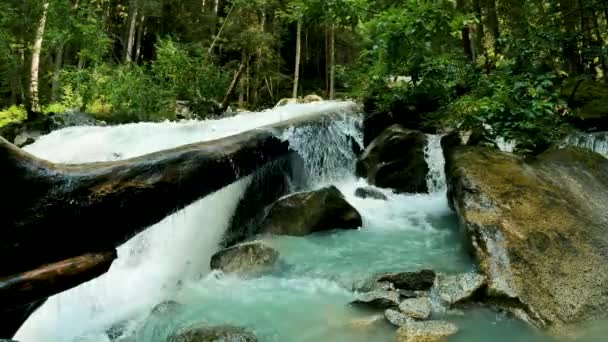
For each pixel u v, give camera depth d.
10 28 12.46
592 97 8.73
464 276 3.85
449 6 6.87
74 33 13.91
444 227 5.84
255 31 18.58
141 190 3.41
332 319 3.61
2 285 2.56
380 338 3.21
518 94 5.98
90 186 3.14
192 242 5.14
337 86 24.84
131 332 3.64
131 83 13.55
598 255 3.96
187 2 23.58
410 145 7.31
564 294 3.52
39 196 2.90
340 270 4.57
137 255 4.67
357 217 5.95
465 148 6.05
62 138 9.50
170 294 4.35
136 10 21.36
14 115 12.66
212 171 4.12
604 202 4.86
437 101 7.95
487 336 3.18
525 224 4.28
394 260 4.77
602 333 3.14
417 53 7.00
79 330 3.69
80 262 3.00
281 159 6.11
